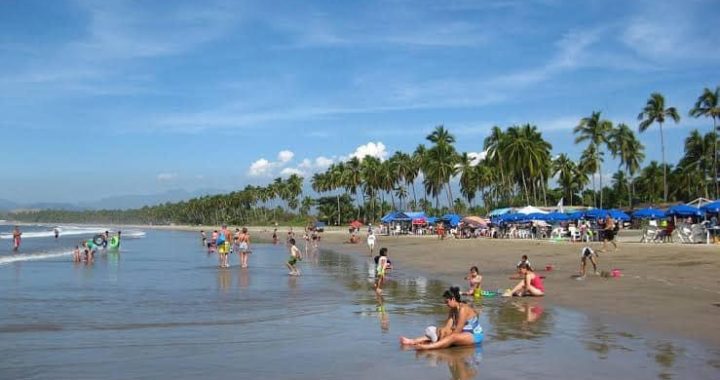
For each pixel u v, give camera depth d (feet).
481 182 336.70
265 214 608.60
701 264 78.48
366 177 387.96
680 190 293.64
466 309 38.04
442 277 88.84
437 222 247.91
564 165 353.51
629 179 311.27
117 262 125.49
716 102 230.89
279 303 60.08
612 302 54.39
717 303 51.62
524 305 55.62
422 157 351.46
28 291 70.95
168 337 41.81
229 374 31.40
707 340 38.04
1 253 159.33
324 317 50.93
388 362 33.81
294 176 554.87
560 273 82.43
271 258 140.77
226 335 42.55
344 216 459.32
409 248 167.02
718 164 268.00
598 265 88.12
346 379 30.27
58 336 42.16
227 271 101.76
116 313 53.31
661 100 244.83
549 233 175.11
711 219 131.44
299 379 30.32
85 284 79.25
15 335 42.63
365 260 133.28
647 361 32.83
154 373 31.68
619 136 290.76
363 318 50.37
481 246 145.28
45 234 363.56
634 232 199.41
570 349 36.27
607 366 31.89
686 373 30.25
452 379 30.04
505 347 37.19
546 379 29.60
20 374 31.55
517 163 249.14
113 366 33.27
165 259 136.46
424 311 54.49
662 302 53.06
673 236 131.13
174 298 64.08
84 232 426.92
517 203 328.29
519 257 112.47
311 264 120.37
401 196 446.19
